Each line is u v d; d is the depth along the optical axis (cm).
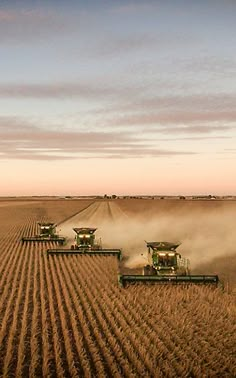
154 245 2209
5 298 1758
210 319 1473
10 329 1385
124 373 1067
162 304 1642
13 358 1166
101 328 1387
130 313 1557
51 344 1248
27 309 1599
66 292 1819
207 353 1188
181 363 1123
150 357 1155
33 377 1035
